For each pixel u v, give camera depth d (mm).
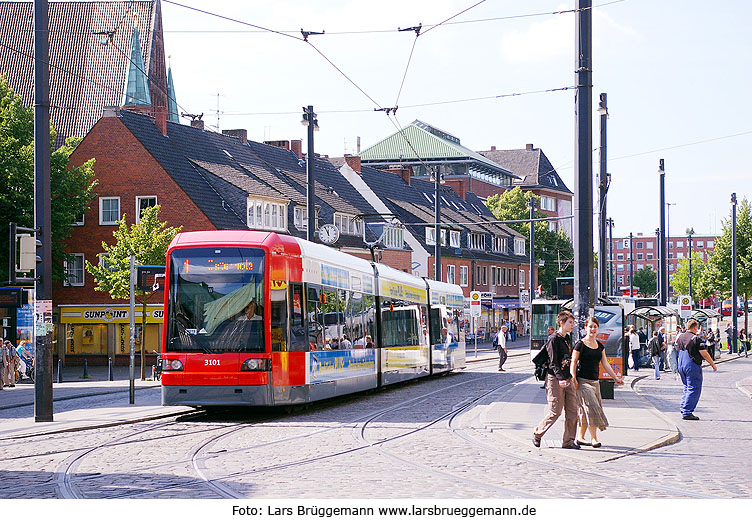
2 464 14023
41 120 20422
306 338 22172
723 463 14000
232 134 68938
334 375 24047
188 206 54375
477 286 96062
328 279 24109
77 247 55750
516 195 112438
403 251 80000
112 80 81750
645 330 53062
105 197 55531
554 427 18203
